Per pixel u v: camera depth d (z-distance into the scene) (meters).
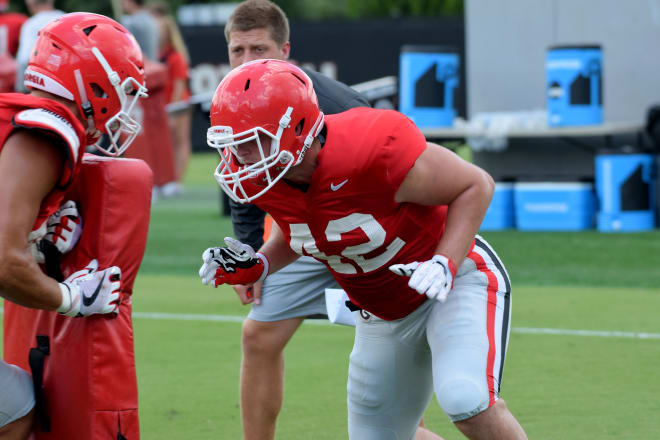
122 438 12.09
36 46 11.65
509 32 44.38
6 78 45.03
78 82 11.41
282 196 11.34
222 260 12.65
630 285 28.48
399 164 10.93
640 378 19.14
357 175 10.89
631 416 16.81
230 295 28.55
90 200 11.94
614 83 42.25
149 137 47.97
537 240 36.88
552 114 39.09
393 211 11.37
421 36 70.88
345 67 71.56
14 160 10.69
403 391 12.70
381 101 50.62
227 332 23.91
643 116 41.84
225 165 11.02
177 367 20.75
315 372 20.14
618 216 38.56
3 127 10.79
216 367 20.72
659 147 39.19
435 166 11.14
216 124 10.79
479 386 11.07
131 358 12.22
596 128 37.97
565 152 42.16
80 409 11.98
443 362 11.43
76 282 11.54
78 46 11.41
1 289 10.84
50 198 11.13
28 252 10.80
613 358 20.69
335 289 14.65
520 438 11.17
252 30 15.55
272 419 15.22
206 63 72.19
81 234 11.98
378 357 12.60
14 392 11.95
